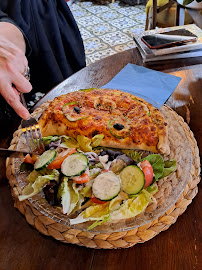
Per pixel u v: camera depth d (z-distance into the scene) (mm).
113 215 310
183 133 422
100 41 1454
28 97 807
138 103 442
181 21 916
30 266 301
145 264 301
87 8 1859
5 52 429
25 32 656
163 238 322
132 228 307
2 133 466
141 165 349
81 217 311
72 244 320
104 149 404
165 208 326
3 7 627
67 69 794
